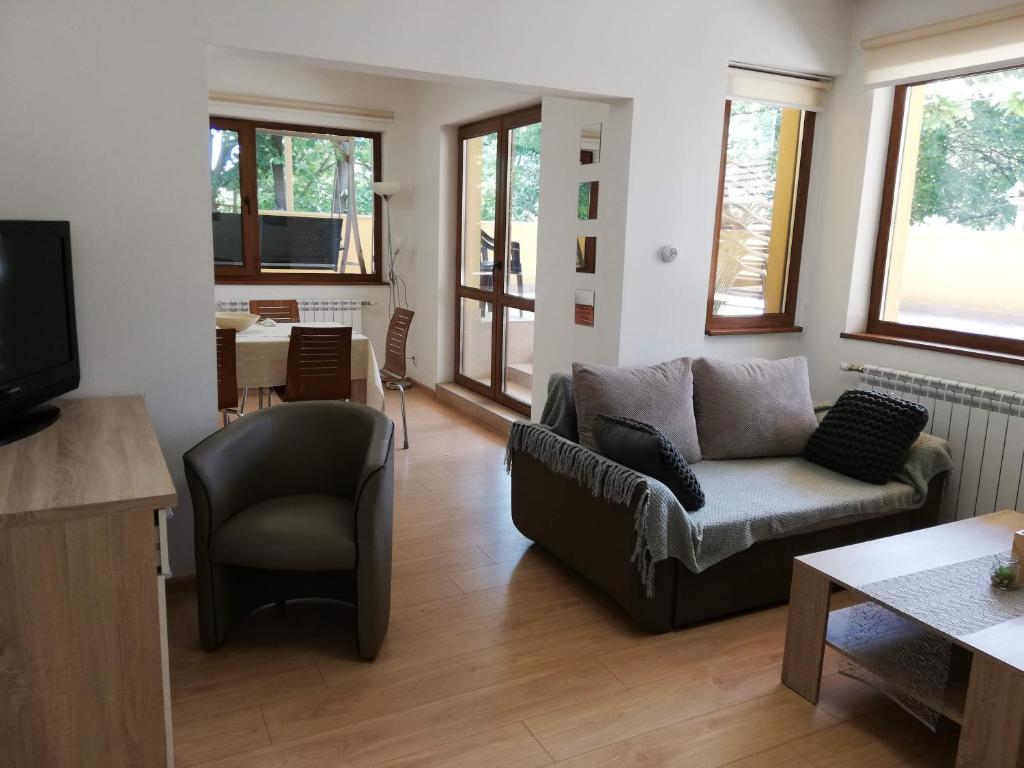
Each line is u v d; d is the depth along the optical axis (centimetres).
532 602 294
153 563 181
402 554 333
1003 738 187
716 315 428
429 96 620
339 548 238
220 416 535
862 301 421
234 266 629
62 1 247
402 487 418
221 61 586
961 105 370
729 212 420
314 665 247
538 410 487
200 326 285
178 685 233
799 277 446
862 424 332
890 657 229
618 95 356
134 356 277
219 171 611
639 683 243
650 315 392
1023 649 190
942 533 264
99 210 263
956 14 357
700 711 230
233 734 212
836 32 406
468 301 612
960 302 375
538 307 479
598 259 403
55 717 179
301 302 646
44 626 174
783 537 291
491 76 321
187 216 276
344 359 416
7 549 168
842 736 221
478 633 271
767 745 216
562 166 442
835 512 296
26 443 217
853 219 412
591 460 286
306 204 648
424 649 259
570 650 262
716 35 376
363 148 663
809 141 433
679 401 333
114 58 256
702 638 273
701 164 387
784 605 302
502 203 547
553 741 214
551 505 316
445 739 213
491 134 559
